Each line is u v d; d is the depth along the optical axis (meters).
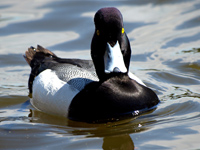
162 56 12.98
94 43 8.77
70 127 8.62
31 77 11.14
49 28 15.31
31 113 9.70
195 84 10.92
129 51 8.76
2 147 7.71
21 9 16.84
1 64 12.93
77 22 15.53
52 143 7.76
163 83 11.15
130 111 8.70
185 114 8.88
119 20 8.22
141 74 11.81
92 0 17.22
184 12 16.02
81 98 8.83
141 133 7.95
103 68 8.76
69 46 14.02
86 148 7.43
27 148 7.60
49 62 10.78
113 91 8.64
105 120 8.63
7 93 11.02
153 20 15.48
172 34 14.43
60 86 9.41
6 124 8.96
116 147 7.43
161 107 9.30
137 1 17.16
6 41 14.40
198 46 13.46
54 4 17.09
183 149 7.12
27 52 12.12
